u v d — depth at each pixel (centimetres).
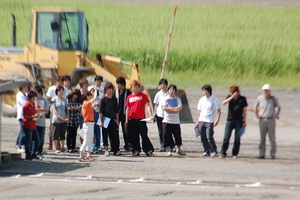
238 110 3656
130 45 7988
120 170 3253
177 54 7669
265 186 2917
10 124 4691
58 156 3656
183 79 7144
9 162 3406
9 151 3669
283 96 6334
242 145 4134
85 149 3484
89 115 3475
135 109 3706
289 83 7169
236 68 7562
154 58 7638
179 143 3766
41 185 2905
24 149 3600
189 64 7581
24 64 5047
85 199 2691
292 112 5491
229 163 3488
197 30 9038
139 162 3484
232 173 3203
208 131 3719
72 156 3666
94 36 8575
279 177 3117
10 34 8662
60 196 2739
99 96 3816
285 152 3878
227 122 3681
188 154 3809
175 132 3772
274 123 3666
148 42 8156
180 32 8906
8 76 5050
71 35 5053
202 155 3741
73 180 3016
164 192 2786
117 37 8512
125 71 5791
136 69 5103
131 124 3712
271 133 3666
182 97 4922
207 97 3734
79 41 5056
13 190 2833
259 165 3434
